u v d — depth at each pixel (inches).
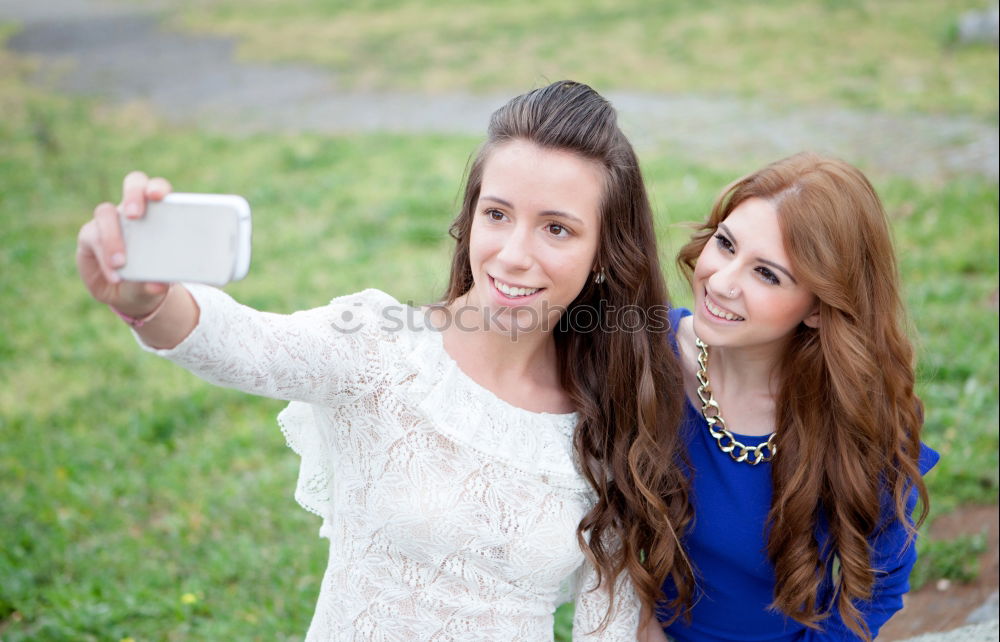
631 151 71.8
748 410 80.7
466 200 74.4
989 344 196.4
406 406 68.7
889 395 77.5
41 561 163.0
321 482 78.5
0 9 921.5
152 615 148.0
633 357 75.9
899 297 79.0
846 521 78.2
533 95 68.4
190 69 627.8
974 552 140.9
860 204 73.8
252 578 155.9
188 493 185.3
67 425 214.5
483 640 71.6
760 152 354.0
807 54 486.3
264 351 60.6
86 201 379.9
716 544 81.2
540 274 67.4
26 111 533.3
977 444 165.3
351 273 282.2
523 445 72.1
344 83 551.8
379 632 71.2
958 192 285.6
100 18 845.2
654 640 88.3
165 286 51.3
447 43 625.0
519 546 70.8
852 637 83.4
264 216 343.3
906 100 393.1
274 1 850.1
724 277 73.8
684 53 519.5
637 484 75.7
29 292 293.3
